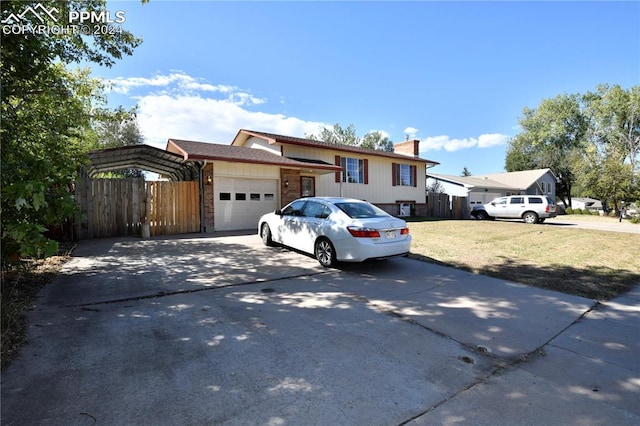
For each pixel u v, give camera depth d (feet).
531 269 21.98
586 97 136.77
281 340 11.00
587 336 12.03
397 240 21.36
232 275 19.58
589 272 21.20
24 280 17.01
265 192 43.65
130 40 22.65
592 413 7.52
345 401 7.72
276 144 49.60
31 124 18.97
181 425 6.67
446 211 76.89
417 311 14.30
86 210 32.48
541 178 117.80
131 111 32.73
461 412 7.45
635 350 10.93
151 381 8.30
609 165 85.51
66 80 24.03
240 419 6.93
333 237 21.40
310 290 17.06
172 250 26.91
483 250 28.43
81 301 14.39
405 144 76.69
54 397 7.51
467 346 11.03
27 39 15.39
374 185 63.46
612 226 56.85
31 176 11.75
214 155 37.91
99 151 33.17
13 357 9.30
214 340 10.85
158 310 13.55
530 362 10.04
